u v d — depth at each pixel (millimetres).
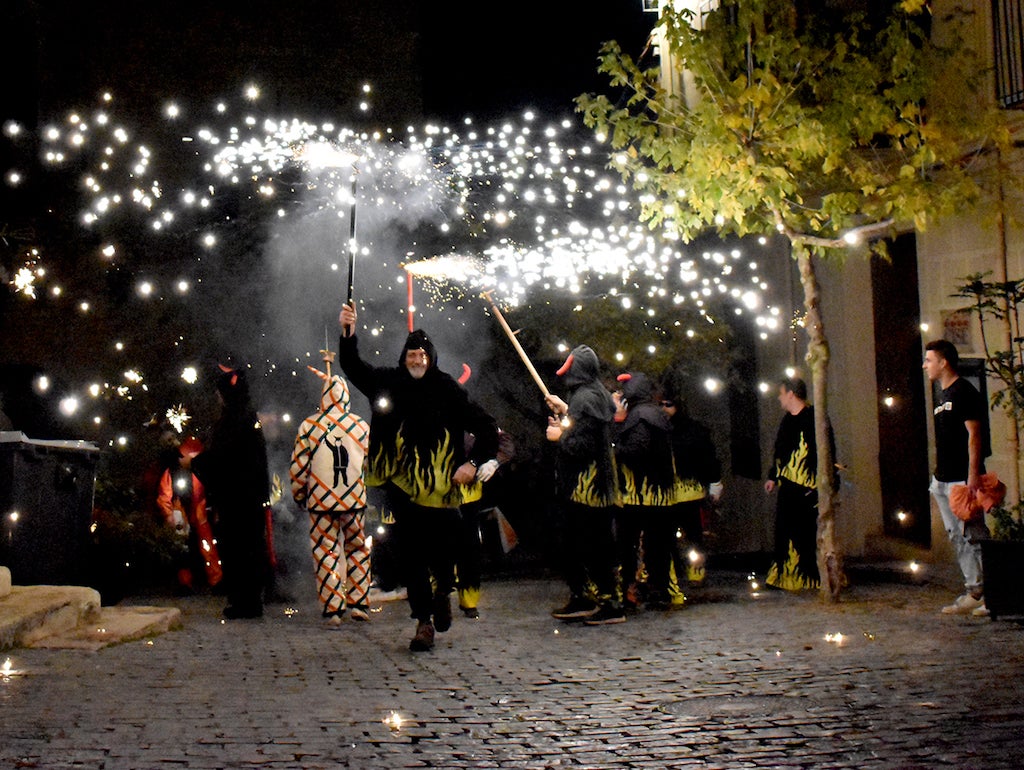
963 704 6340
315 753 5613
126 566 12008
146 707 6570
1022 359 9914
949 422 9375
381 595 11562
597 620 9500
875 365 14062
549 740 5832
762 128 9711
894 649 7938
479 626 9578
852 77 9445
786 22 9836
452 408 8406
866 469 14000
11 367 12078
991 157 10953
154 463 13391
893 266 14133
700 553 11828
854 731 5863
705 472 11438
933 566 12359
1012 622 8836
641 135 10094
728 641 8477
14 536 9820
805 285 10289
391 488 8422
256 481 10391
